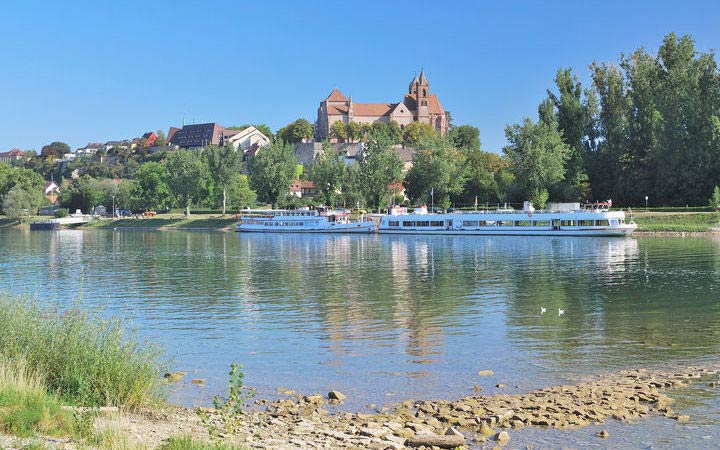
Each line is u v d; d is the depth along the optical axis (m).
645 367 37.59
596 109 188.50
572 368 37.81
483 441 26.81
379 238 161.62
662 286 69.00
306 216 192.25
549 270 86.31
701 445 26.19
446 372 37.59
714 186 158.88
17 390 25.75
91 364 30.02
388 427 28.20
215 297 66.50
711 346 42.19
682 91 165.00
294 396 33.59
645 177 172.62
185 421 28.58
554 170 173.75
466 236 161.00
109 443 23.20
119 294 69.44
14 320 32.03
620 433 27.42
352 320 53.38
